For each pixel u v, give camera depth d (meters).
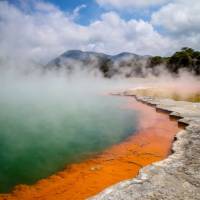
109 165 8.62
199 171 6.82
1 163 9.35
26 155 10.27
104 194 5.75
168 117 15.48
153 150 9.89
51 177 8.02
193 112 15.30
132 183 6.25
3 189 7.23
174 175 6.61
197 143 9.14
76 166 8.87
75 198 6.39
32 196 6.74
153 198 5.53
